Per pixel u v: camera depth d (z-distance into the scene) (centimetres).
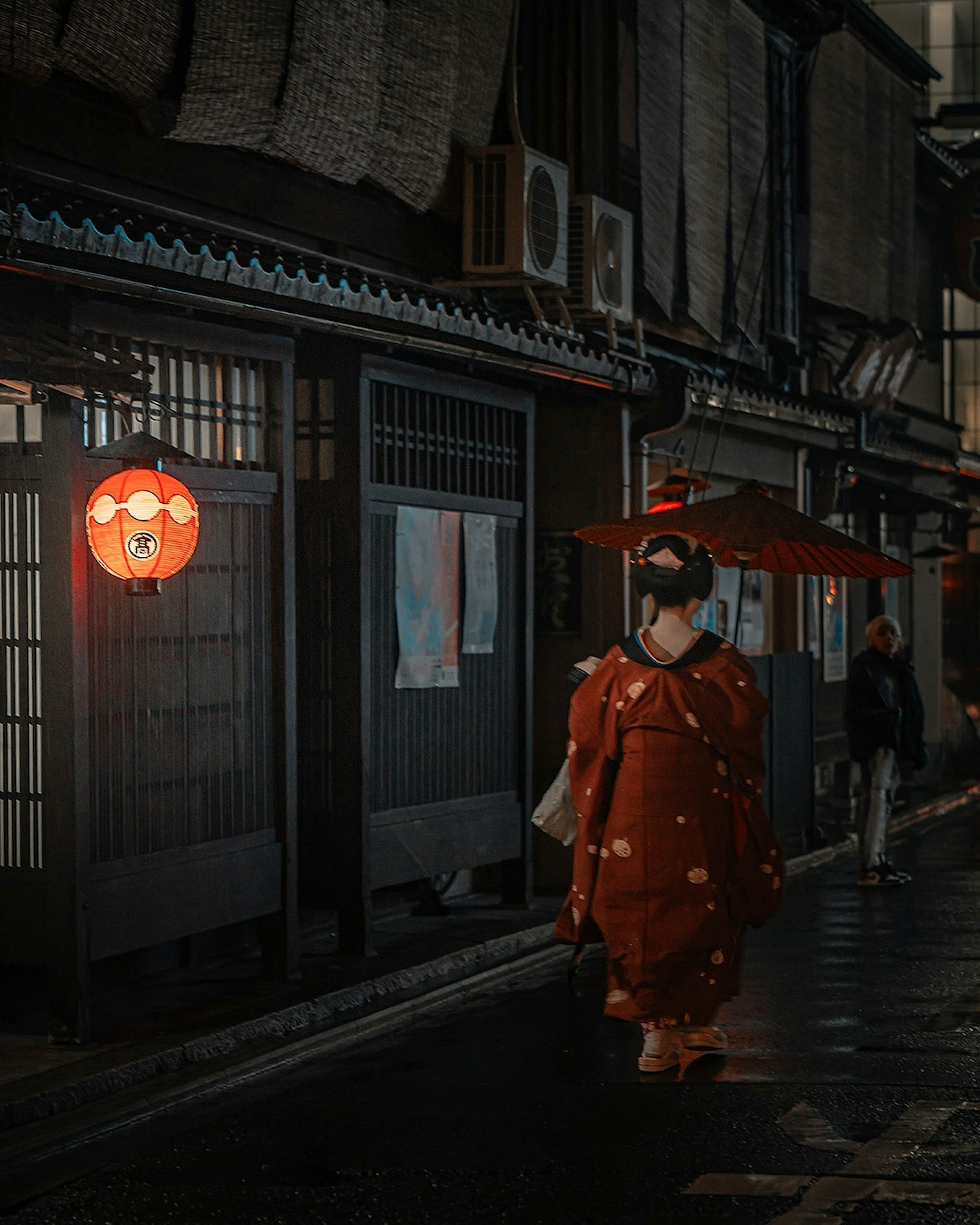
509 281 1057
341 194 968
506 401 1107
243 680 855
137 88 788
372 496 969
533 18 1268
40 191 700
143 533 730
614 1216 511
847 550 708
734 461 1568
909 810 1819
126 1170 578
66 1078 669
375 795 976
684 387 1238
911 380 2394
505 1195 534
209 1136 618
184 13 805
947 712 2361
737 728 671
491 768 1100
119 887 757
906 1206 515
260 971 895
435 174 1021
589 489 1232
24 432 761
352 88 924
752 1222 503
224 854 830
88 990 734
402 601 1000
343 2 907
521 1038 776
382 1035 797
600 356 1149
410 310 917
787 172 1538
